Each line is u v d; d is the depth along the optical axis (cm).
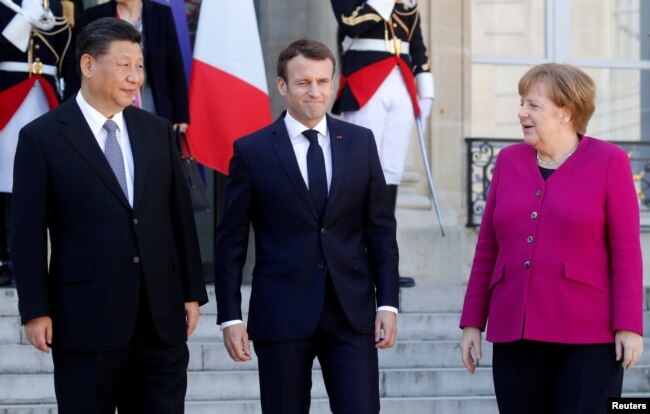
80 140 1033
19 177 1027
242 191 1080
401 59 1750
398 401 1461
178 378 1057
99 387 1019
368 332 1066
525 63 2289
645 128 2352
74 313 1016
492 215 1073
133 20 1745
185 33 1961
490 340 1033
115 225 1024
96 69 1030
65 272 1022
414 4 1781
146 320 1038
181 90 1772
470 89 2183
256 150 1080
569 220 1008
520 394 1024
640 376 1530
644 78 2355
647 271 2191
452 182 2120
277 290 1060
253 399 1473
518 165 1056
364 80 1731
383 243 1094
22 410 1401
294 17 2106
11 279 1775
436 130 2117
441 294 1730
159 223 1048
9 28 1706
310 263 1060
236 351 1071
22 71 1723
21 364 1509
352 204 1078
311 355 1075
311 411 1438
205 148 1869
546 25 2309
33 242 1014
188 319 1077
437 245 2039
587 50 2336
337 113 1761
